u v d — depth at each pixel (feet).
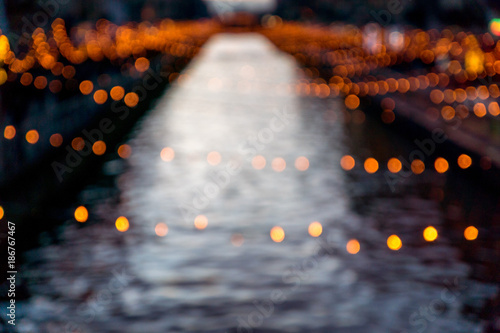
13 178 45.47
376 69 119.34
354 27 195.21
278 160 67.31
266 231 44.09
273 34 390.83
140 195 53.78
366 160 66.33
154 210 49.14
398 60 108.88
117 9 154.20
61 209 49.03
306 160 66.95
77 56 75.82
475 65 80.53
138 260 38.27
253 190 55.36
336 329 29.40
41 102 55.67
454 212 47.91
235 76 157.89
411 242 41.50
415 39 107.65
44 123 54.70
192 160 67.82
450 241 41.52
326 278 35.40
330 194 53.78
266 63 194.39
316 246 40.91
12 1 54.34
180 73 166.30
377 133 81.87
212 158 68.64
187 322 30.14
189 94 124.26
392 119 83.41
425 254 39.19
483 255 38.65
